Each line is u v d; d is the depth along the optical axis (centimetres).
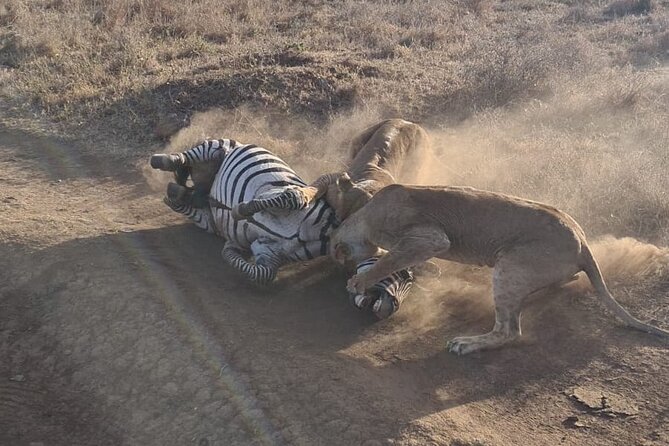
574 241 685
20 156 1071
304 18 1777
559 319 720
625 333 697
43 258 777
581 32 1814
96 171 1030
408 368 652
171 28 1616
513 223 697
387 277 710
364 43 1588
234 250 782
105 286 731
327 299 748
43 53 1453
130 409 612
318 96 1241
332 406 580
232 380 610
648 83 1345
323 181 772
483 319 728
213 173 856
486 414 603
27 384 652
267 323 692
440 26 1725
